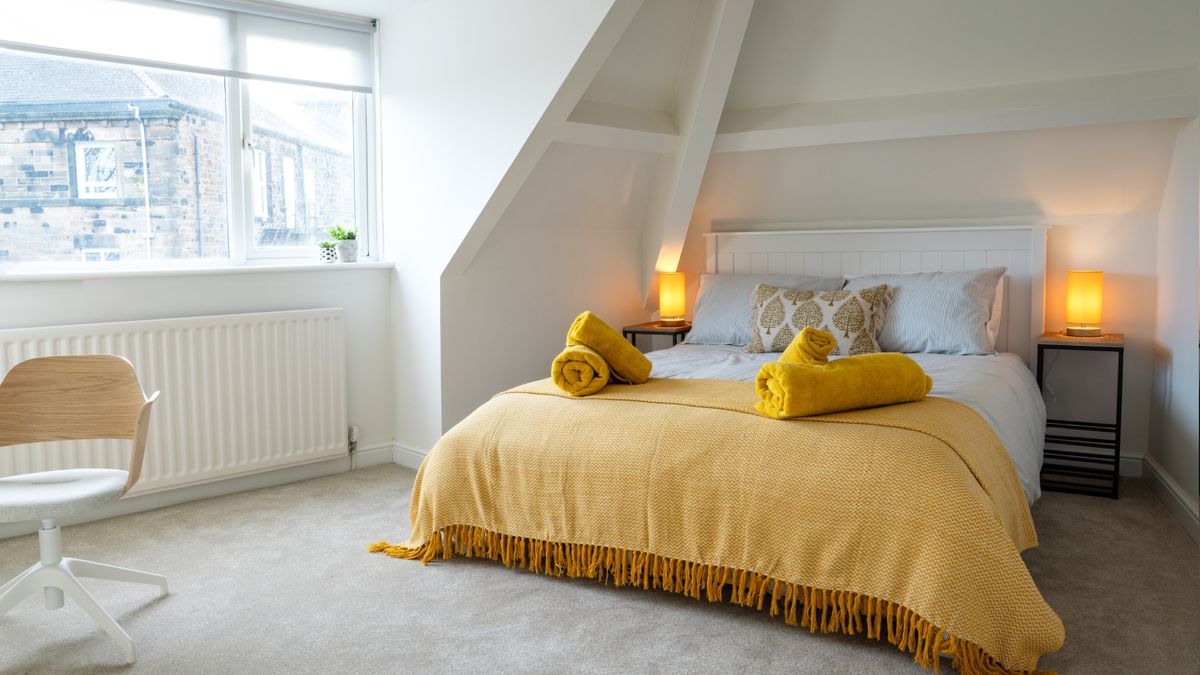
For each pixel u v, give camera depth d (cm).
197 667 235
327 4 404
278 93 412
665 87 412
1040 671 225
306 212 428
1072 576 293
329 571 301
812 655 238
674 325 489
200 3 374
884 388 271
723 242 496
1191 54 343
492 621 262
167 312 371
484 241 411
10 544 328
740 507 250
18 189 344
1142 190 398
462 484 301
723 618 261
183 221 388
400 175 432
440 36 402
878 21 371
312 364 409
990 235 429
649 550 266
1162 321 391
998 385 332
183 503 379
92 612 242
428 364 424
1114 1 336
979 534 222
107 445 346
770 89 418
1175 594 277
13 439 273
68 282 344
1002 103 370
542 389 316
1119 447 380
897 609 231
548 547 289
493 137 379
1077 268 420
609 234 487
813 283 447
